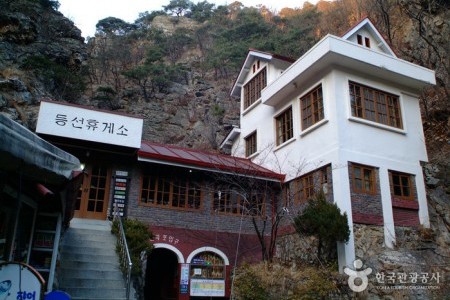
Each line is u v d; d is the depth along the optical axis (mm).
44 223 9805
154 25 62406
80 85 32156
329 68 15516
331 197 14273
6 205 7242
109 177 14688
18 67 27781
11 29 30109
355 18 34469
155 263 17609
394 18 28172
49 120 13328
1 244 7020
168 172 15539
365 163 14734
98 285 10070
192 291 14312
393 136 15961
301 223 13156
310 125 16328
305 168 15922
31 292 5254
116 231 12164
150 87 41656
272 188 17281
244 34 50781
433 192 16734
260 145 19875
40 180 5832
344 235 12672
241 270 13078
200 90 41719
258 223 16406
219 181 16328
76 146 14141
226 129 35812
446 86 21734
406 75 16391
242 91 23125
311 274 12102
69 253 10797
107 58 45594
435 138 20375
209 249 15094
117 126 14164
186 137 35719
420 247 14375
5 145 4160
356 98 15648
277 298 11562
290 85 17156
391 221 14367
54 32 35094
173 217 15031
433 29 24203
